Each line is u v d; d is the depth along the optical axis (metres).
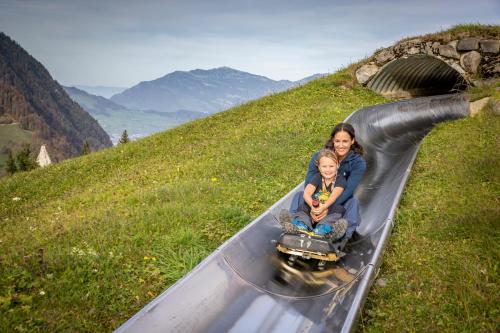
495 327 4.14
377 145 12.59
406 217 7.16
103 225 7.31
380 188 8.77
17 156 89.31
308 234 5.17
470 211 7.02
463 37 21.38
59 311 4.56
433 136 13.84
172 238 6.52
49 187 14.00
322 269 5.12
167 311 3.78
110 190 11.43
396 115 16.19
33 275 5.29
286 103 21.19
